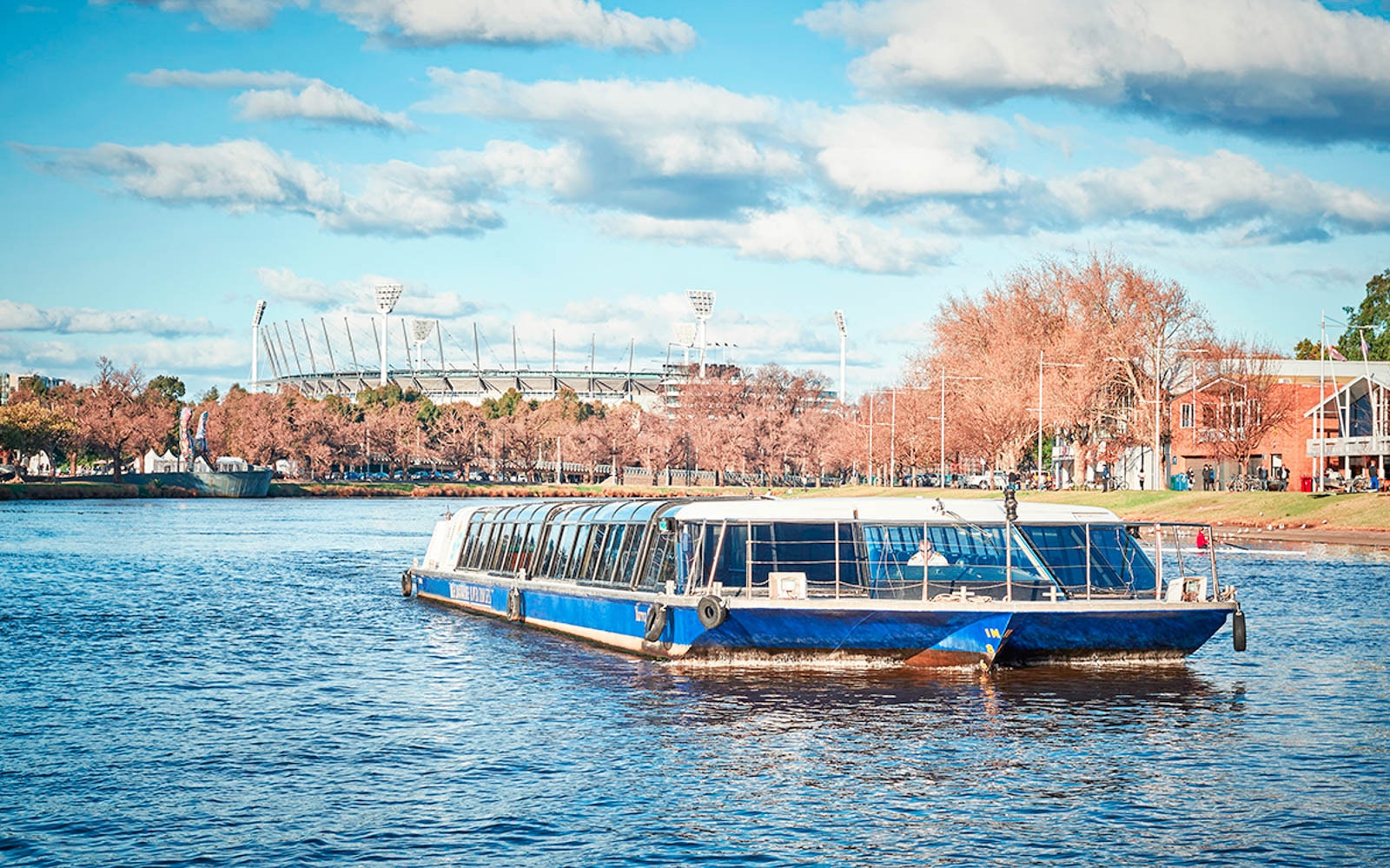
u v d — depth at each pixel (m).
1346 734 27.06
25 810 21.88
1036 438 154.12
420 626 46.16
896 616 31.92
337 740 26.92
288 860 19.33
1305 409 137.50
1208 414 133.12
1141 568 34.97
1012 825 20.95
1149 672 33.84
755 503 35.09
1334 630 42.38
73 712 30.14
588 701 30.64
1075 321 132.12
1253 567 66.19
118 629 45.34
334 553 86.12
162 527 119.81
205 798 22.52
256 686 33.59
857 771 24.20
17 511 154.12
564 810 21.77
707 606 31.92
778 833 20.53
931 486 188.12
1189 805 21.97
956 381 142.62
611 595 37.53
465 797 22.56
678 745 26.23
